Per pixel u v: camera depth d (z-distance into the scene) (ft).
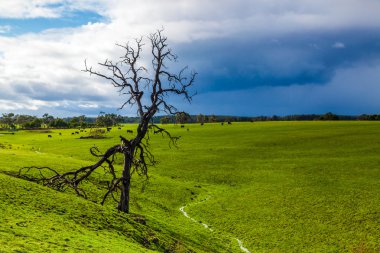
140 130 131.44
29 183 117.91
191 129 556.10
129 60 134.51
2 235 68.23
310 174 241.76
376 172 239.50
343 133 423.23
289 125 563.89
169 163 286.05
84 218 100.78
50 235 76.64
